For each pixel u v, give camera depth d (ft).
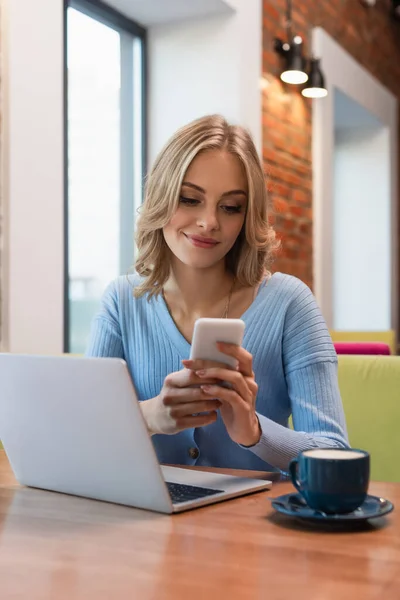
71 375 3.26
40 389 3.43
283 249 14.42
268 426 3.95
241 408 3.66
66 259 10.68
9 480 3.93
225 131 4.44
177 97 12.83
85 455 3.39
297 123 15.06
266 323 4.80
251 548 2.68
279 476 4.00
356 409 5.62
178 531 2.91
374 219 20.59
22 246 8.38
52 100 8.82
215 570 2.45
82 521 3.08
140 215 4.77
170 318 4.90
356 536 2.81
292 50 13.91
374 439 5.55
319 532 2.87
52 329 8.79
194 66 12.75
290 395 4.65
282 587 2.29
